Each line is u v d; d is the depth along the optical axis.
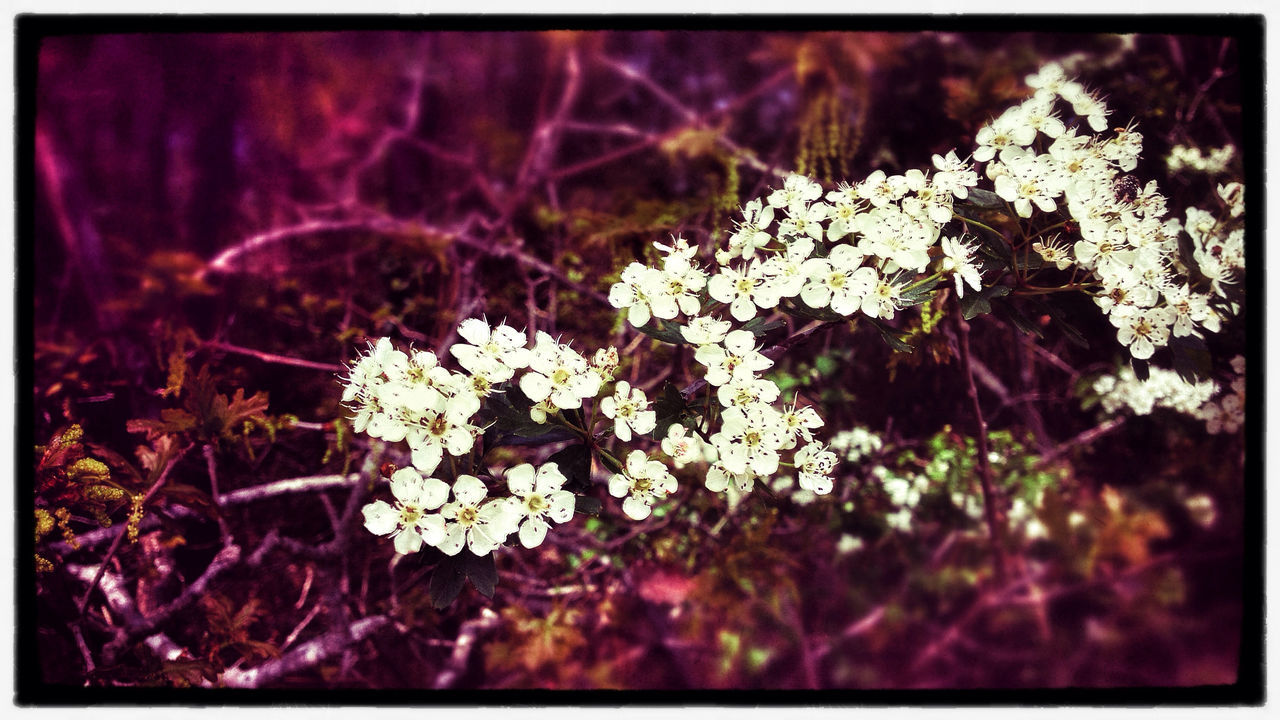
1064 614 0.45
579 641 0.43
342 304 0.48
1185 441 0.48
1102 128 0.27
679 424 0.24
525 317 0.48
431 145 0.46
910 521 0.48
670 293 0.24
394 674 0.43
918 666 0.44
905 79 0.43
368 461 0.44
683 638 0.44
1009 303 0.27
